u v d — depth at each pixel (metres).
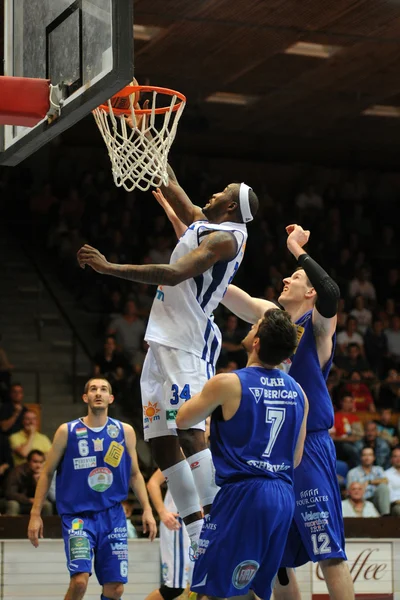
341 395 15.88
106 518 7.86
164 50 15.46
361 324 18.64
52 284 19.48
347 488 12.22
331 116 19.97
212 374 5.59
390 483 12.38
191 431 5.35
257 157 22.09
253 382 5.16
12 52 6.34
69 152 21.16
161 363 5.42
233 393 5.09
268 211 21.30
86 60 5.34
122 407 16.27
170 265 5.11
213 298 5.49
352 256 21.36
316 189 22.45
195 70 16.59
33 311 18.94
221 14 13.79
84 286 19.25
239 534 5.02
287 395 5.24
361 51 15.56
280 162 22.27
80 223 19.98
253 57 15.86
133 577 9.99
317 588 10.23
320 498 5.82
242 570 5.00
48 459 7.94
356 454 13.75
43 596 9.76
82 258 5.00
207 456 5.36
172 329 5.42
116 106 5.81
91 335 18.69
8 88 5.57
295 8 13.55
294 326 5.24
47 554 9.83
